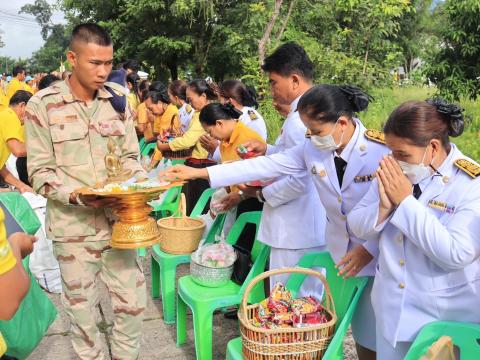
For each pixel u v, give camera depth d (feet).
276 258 9.74
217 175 9.07
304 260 8.43
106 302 13.08
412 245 6.28
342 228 7.97
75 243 8.79
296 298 8.21
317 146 7.61
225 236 12.14
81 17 56.24
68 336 11.60
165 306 11.88
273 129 24.95
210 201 13.65
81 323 8.98
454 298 6.16
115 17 52.60
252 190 10.04
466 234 5.74
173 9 40.24
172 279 11.82
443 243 5.70
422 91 31.58
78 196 8.16
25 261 9.04
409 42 51.39
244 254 10.23
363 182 7.58
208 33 46.32
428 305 6.24
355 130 7.60
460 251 5.68
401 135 5.84
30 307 8.63
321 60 27.14
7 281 4.32
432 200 6.13
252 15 34.76
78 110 8.65
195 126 16.67
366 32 28.45
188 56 50.37
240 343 8.14
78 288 8.88
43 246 13.65
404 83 33.68
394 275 6.39
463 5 20.67
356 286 7.64
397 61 30.60
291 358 7.09
